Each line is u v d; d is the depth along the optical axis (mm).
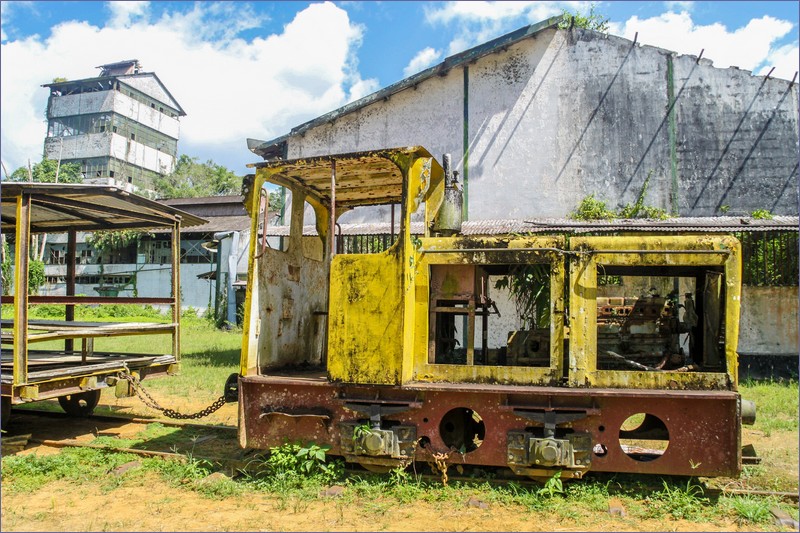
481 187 15789
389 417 5133
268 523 4250
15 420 7883
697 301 5520
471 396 5012
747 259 12203
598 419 4844
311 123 16875
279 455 5137
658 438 5703
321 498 4738
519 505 4590
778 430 7332
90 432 7191
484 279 5695
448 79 16250
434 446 5020
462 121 16062
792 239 12047
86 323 7758
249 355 5484
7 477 5305
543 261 5102
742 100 14500
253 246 5602
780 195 14156
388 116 16656
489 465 5113
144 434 6977
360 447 4969
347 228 14617
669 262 4902
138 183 48281
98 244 32938
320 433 5246
